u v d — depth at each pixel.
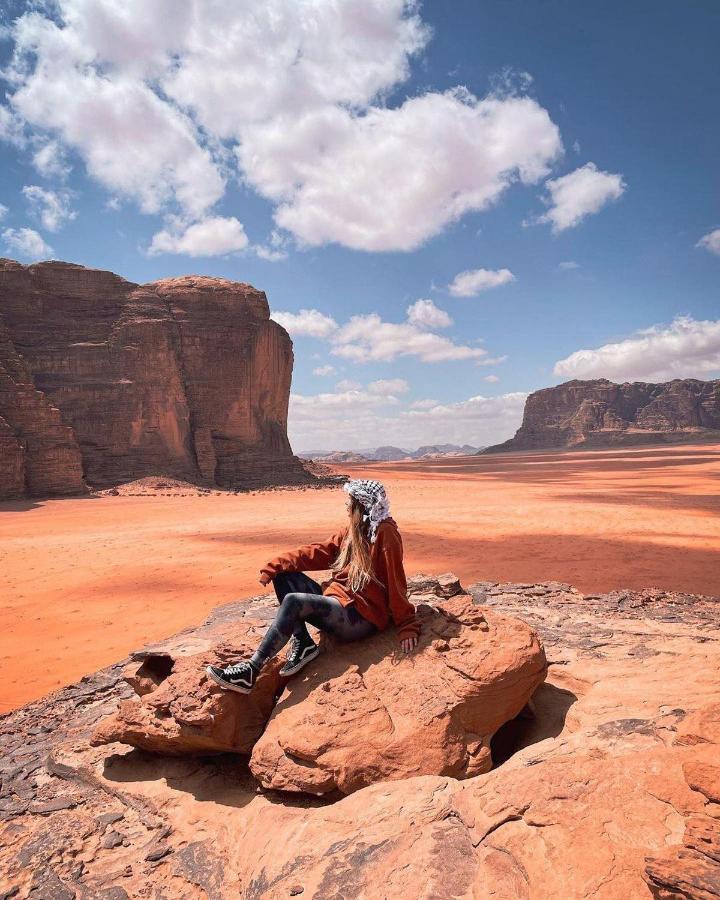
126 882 3.37
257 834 3.47
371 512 4.43
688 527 25.48
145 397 62.56
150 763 4.71
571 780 2.85
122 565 19.59
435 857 2.65
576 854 2.42
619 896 2.19
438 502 41.34
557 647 6.23
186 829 3.83
